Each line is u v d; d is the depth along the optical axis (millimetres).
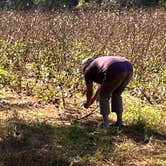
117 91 8141
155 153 7215
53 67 12391
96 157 6809
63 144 7250
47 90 10422
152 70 13031
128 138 7730
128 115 8766
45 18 18156
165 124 8516
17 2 35531
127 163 6789
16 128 7672
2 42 14969
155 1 30109
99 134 7742
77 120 8516
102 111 8023
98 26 17000
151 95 10602
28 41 14523
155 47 14156
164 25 17828
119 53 13164
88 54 13484
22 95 10398
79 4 32562
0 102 9578
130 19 17641
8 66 12836
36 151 6840
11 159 6484
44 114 8898
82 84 10891
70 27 16500
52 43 13719
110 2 29531
